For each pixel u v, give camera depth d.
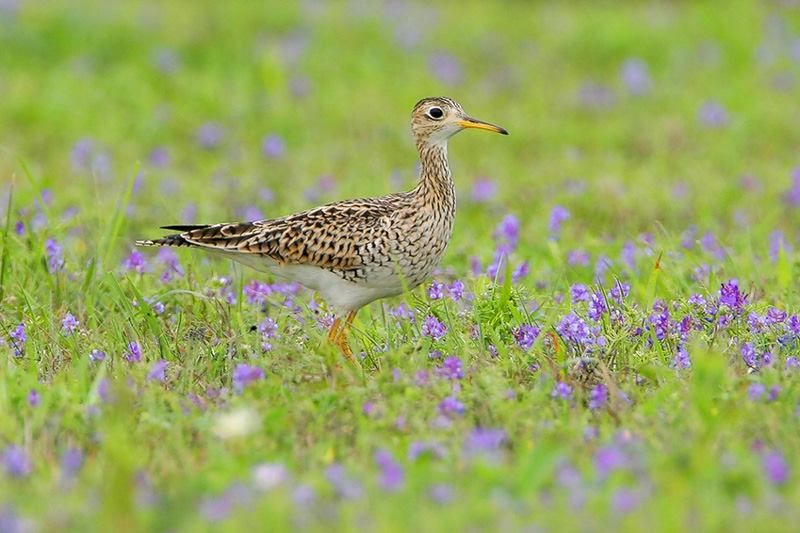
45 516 8.36
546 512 8.37
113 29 28.09
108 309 13.23
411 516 8.34
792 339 11.84
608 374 10.92
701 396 10.01
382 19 30.44
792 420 10.00
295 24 29.91
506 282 12.28
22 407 10.31
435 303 12.54
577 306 12.66
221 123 23.70
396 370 10.66
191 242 12.71
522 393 10.69
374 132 23.39
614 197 18.67
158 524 8.33
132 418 10.23
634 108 25.12
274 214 17.95
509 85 26.69
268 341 12.00
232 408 10.30
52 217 15.88
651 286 12.68
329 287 12.68
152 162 21.22
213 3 31.28
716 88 26.06
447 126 13.18
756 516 8.30
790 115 24.03
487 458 9.08
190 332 12.47
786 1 30.89
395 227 12.47
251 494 8.65
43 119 23.48
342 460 9.70
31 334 12.34
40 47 27.27
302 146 22.72
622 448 9.40
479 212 18.38
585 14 31.66
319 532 8.15
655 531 8.05
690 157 21.70
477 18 30.89
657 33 29.38
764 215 17.97
